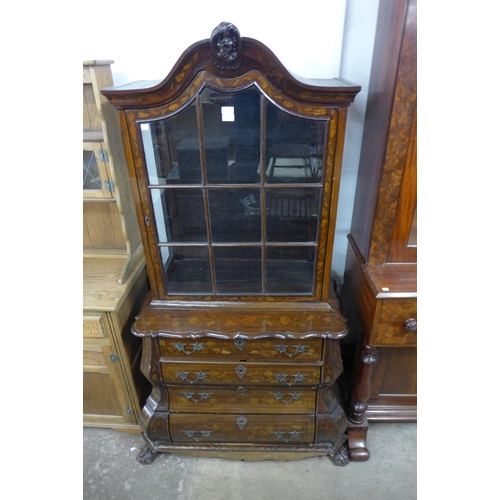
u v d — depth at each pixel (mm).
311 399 1187
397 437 1424
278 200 1006
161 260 1109
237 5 1127
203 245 1073
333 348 1109
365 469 1306
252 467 1321
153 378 1156
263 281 1122
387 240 1085
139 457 1334
